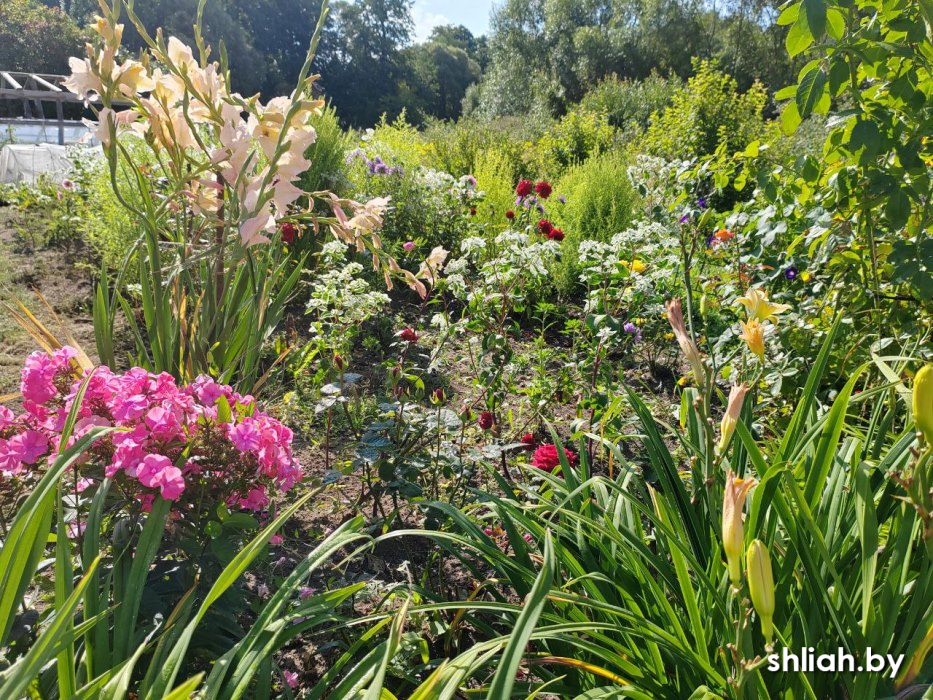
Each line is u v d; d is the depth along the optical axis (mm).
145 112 2133
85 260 6297
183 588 1596
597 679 1553
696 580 1631
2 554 1132
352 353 4570
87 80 2020
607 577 1674
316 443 3297
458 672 1183
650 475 2863
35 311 4895
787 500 1491
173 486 1453
